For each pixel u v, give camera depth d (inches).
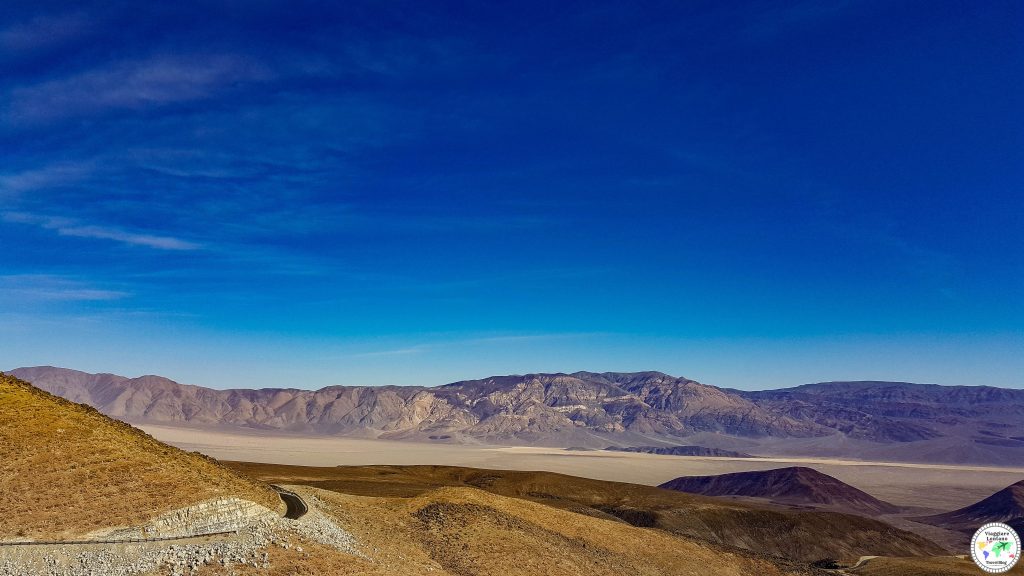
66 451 2228.1
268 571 1948.8
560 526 3836.1
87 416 2628.0
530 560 3009.4
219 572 1873.8
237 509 2283.5
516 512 3850.9
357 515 3189.0
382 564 2385.6
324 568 2078.0
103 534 1915.6
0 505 1897.1
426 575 2479.1
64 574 1723.7
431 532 3198.8
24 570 1700.3
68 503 1982.0
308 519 2630.4
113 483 2134.6
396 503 3750.0
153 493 2144.4
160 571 1825.8
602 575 3191.4
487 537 3191.4
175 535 2042.3
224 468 3125.0
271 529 2293.3
